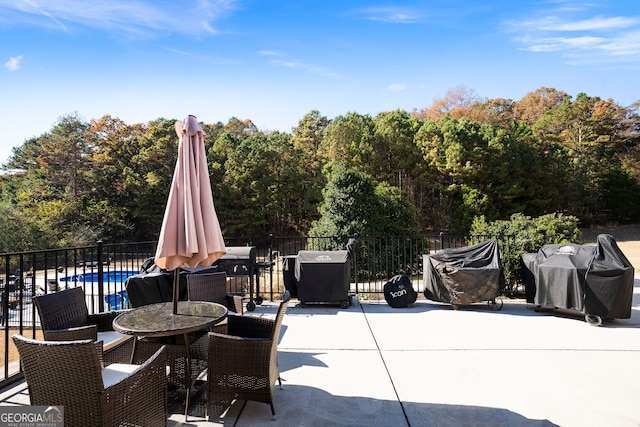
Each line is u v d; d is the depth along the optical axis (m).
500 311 5.90
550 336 4.68
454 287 5.91
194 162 3.17
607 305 5.01
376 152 24.11
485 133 23.66
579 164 28.00
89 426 2.01
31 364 2.07
